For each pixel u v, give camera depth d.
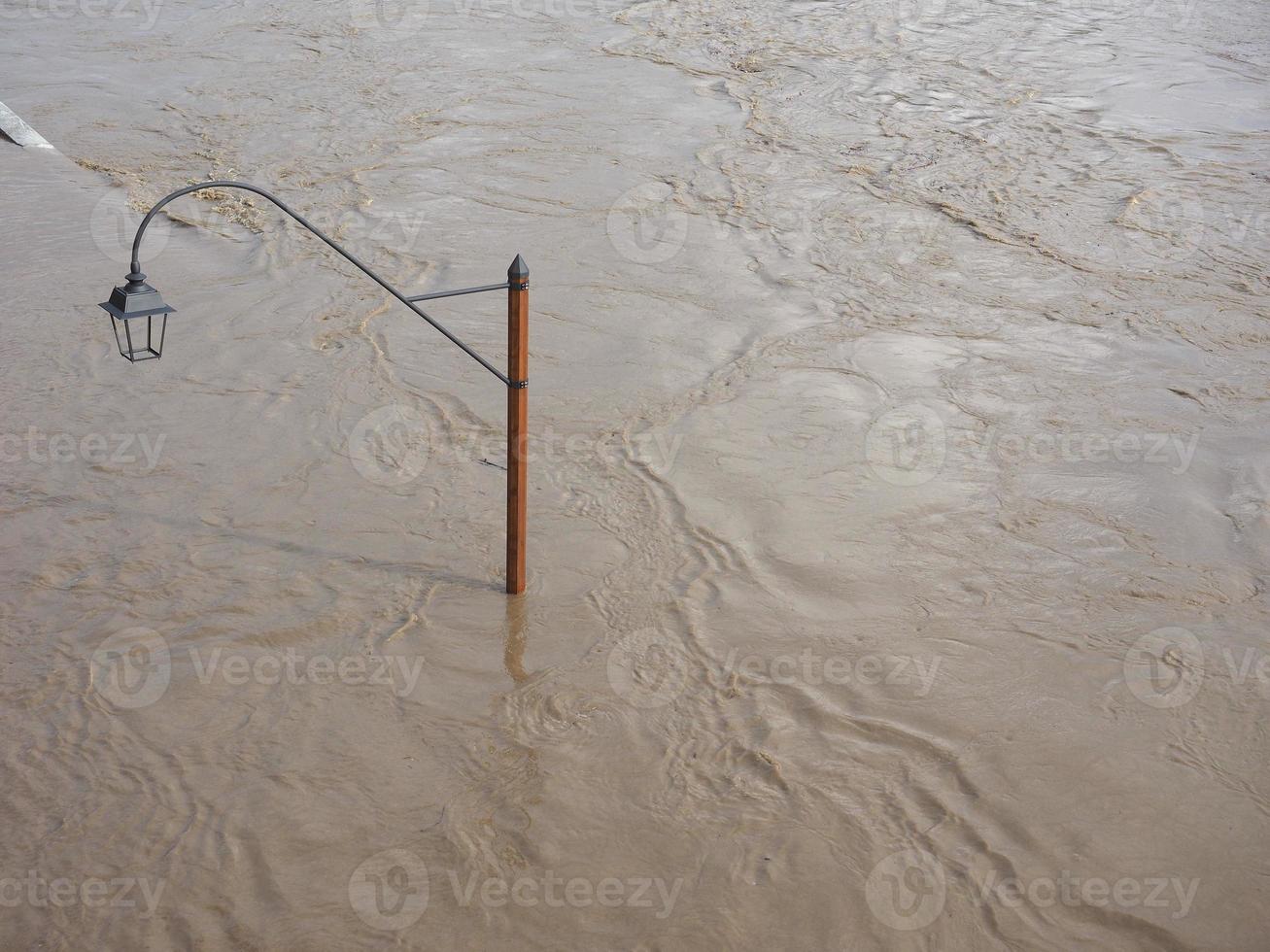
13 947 3.73
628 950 3.73
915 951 3.73
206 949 3.74
